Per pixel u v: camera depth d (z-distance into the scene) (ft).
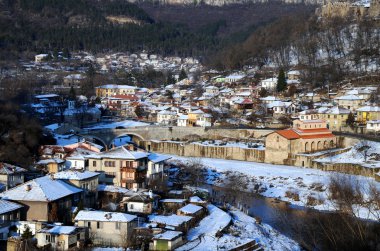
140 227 420.77
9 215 408.87
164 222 440.86
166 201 504.43
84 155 602.85
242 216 515.50
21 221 415.03
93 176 499.92
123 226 408.67
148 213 470.80
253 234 456.04
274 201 596.29
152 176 580.30
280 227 492.13
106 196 506.48
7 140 650.02
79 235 397.60
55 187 447.83
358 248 413.18
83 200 473.26
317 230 466.70
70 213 437.99
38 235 388.16
